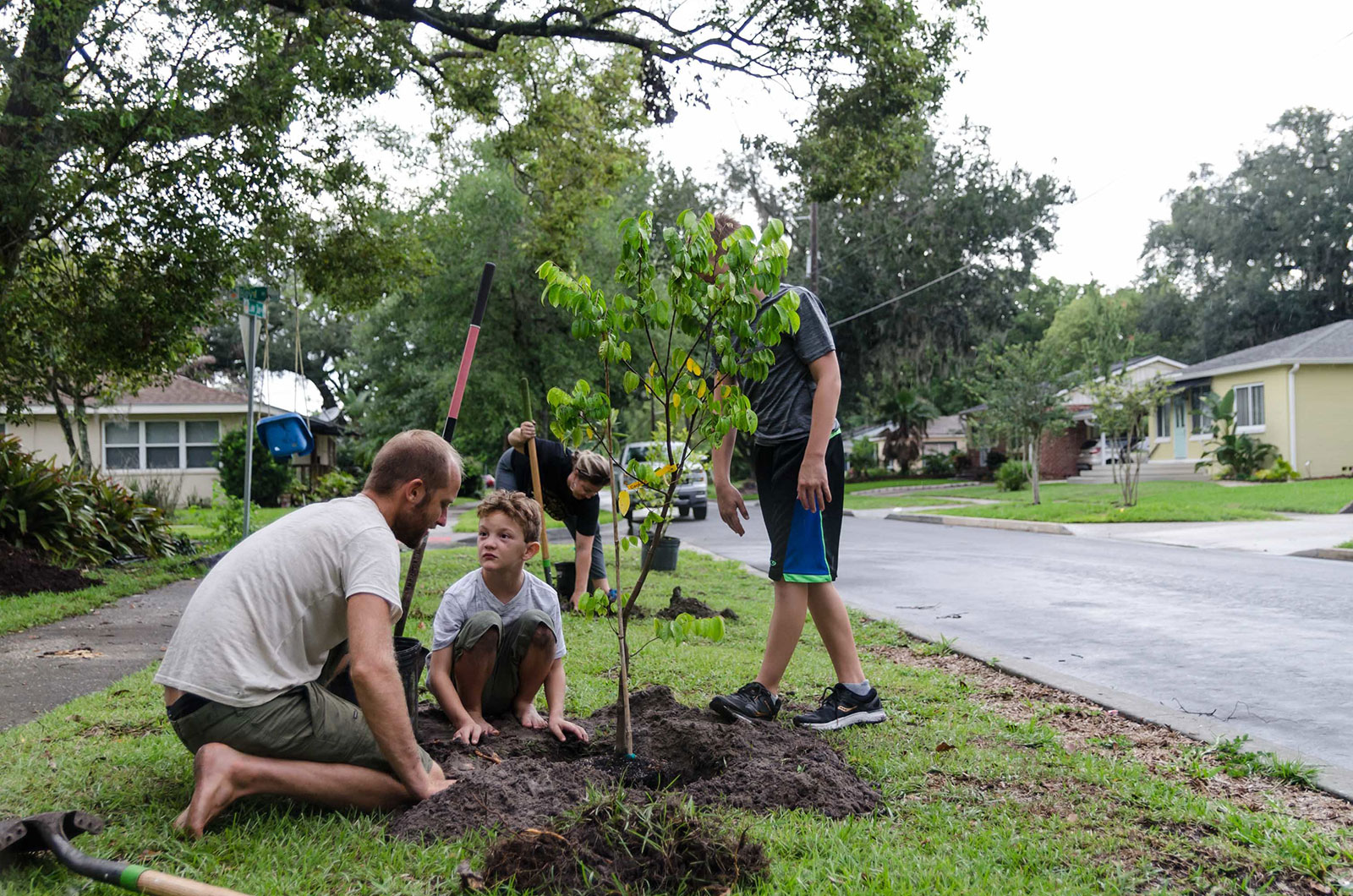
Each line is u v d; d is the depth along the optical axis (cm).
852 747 360
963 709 427
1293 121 4716
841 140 1535
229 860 239
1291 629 681
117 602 830
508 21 1290
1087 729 406
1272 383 2866
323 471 3338
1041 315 6350
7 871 226
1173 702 473
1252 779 335
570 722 377
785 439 389
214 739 264
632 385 304
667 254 296
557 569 719
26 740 357
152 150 984
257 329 1090
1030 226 3988
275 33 1081
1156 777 333
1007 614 771
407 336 3109
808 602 399
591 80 1700
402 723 268
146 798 286
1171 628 693
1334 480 2533
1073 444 4234
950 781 324
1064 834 274
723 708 378
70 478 1212
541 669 377
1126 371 2197
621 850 236
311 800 269
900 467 4850
